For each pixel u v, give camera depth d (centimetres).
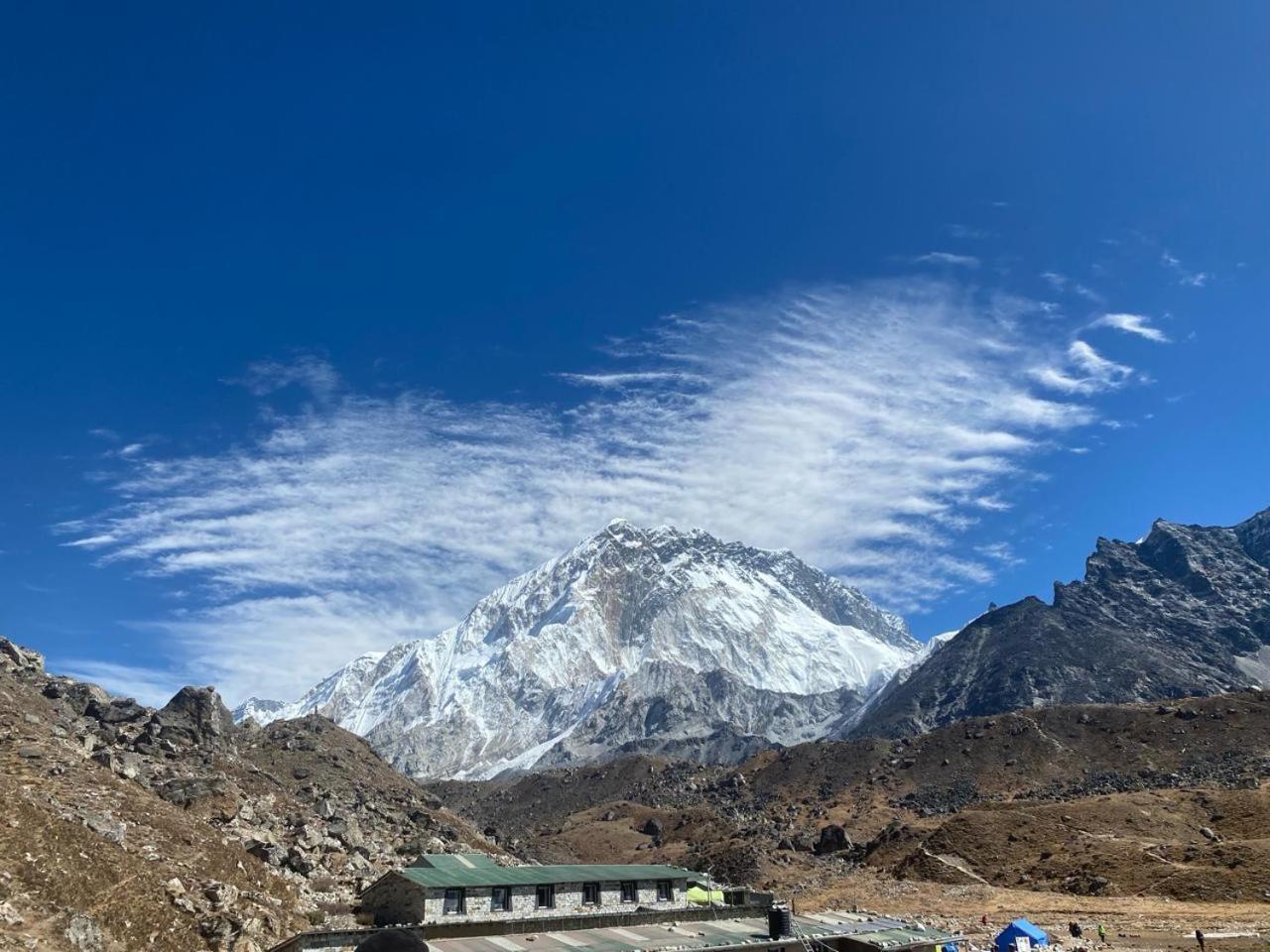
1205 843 18612
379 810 15612
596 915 7356
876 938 7325
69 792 8581
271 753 17988
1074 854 19050
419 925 6775
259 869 9212
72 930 6028
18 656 12925
